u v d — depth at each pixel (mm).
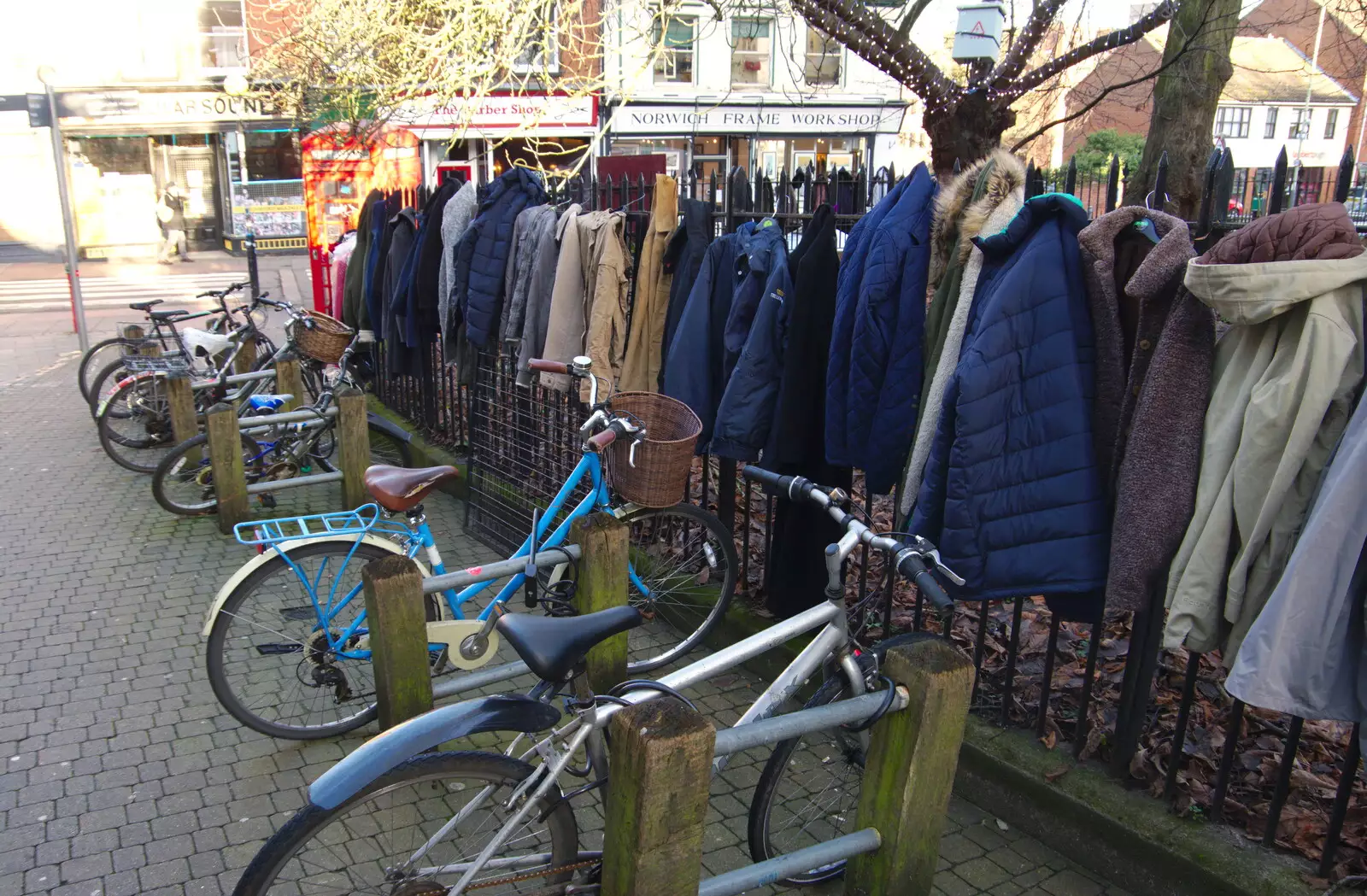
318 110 9570
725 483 4566
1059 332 2666
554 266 5109
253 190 24328
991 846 3027
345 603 3527
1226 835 2738
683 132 21234
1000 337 2693
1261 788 3016
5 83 22484
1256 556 2363
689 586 4379
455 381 6824
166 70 22406
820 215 3729
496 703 2191
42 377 10633
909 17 5945
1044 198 2729
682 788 1870
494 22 5832
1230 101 39906
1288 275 2154
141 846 2965
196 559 5367
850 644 2721
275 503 6195
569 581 3414
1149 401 2533
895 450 3387
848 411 3436
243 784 3297
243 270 21922
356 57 7820
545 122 14039
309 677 3645
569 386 4891
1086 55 5676
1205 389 2510
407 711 3051
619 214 4836
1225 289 2254
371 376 8570
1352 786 2678
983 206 3090
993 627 4238
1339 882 2514
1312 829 2756
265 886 1980
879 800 2381
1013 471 2699
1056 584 2660
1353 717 2236
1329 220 2176
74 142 23484
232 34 22469
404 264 6902
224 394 6992
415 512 3725
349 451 5617
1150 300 2596
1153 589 2641
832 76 21906
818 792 2896
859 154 4488
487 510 5535
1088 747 3146
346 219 10156
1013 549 2697
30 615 4613
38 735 3574
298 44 9320
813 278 3652
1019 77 5633
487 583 3426
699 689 4000
